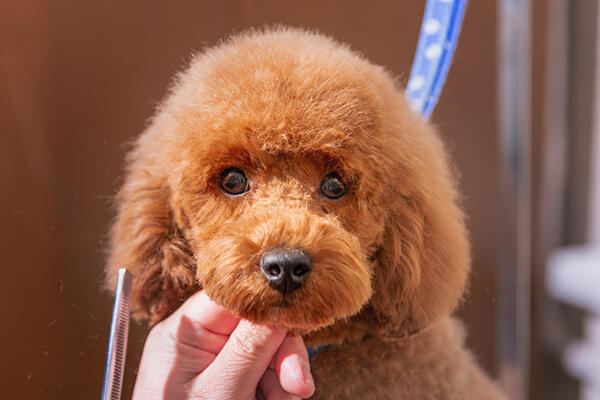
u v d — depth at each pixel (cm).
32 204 65
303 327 58
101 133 70
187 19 71
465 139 105
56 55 70
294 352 64
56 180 67
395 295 72
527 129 112
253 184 63
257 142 61
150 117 71
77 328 62
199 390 61
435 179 77
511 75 110
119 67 71
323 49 70
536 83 204
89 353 61
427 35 79
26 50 70
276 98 62
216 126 62
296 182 63
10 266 62
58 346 61
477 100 107
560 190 215
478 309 100
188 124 64
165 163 68
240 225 60
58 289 63
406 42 82
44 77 69
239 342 61
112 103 70
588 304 199
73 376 60
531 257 215
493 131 108
